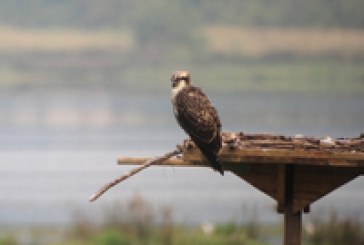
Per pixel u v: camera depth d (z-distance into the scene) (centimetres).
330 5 19188
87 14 18925
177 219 3123
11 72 15900
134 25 17762
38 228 2997
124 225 2477
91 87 15288
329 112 10725
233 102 12775
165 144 7112
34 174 5103
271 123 9431
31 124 10531
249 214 3145
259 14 19188
